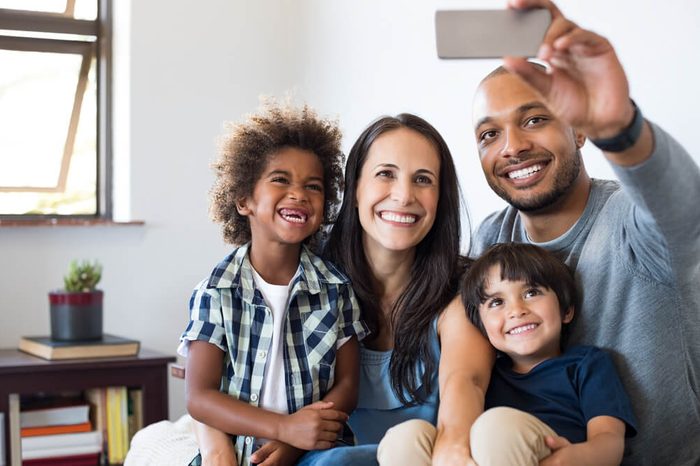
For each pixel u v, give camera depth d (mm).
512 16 1222
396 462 1436
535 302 1615
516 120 1681
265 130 1793
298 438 1625
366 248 1800
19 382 2742
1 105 3484
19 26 3479
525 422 1391
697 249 1457
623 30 2145
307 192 1781
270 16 3586
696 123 1946
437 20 1231
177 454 2029
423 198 1710
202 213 3479
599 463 1439
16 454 2750
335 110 3342
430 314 1729
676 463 1614
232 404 1681
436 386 1722
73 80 3555
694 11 1947
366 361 1810
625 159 1329
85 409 2855
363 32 3145
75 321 2906
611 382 1559
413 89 2869
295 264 1816
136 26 3404
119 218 3492
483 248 1897
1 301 3252
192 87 3479
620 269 1587
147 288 3414
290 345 1761
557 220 1717
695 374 1586
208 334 1726
